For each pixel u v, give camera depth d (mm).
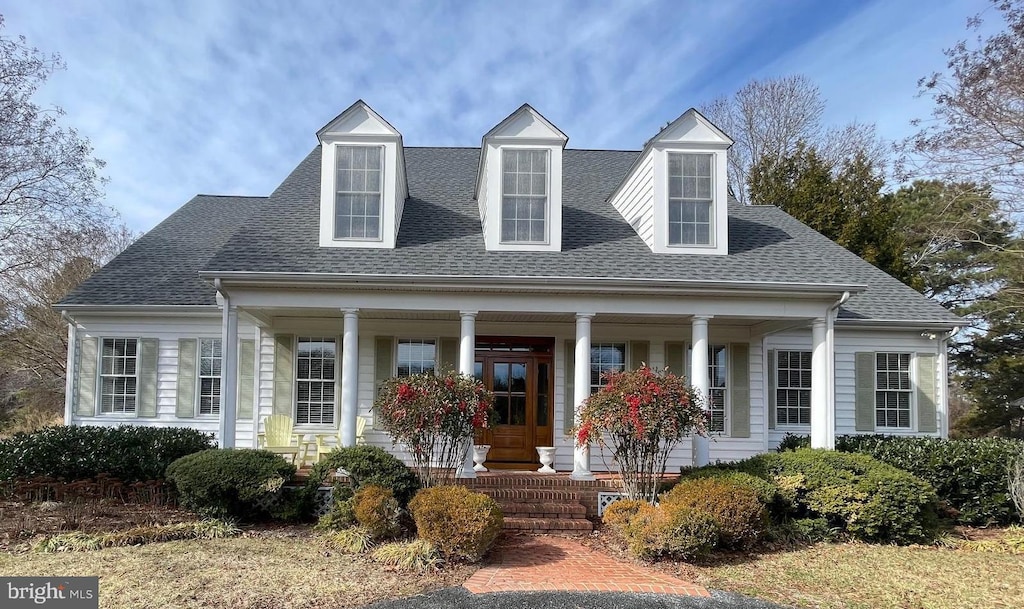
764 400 12703
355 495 8219
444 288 10094
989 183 16141
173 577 6480
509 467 12477
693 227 11438
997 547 8234
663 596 6227
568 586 6473
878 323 12922
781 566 7309
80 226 18078
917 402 13188
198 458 8961
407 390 8680
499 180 11367
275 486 8602
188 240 15250
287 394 12375
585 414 9055
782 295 10305
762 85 33000
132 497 9992
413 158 16719
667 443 9188
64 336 25938
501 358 12828
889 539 8508
